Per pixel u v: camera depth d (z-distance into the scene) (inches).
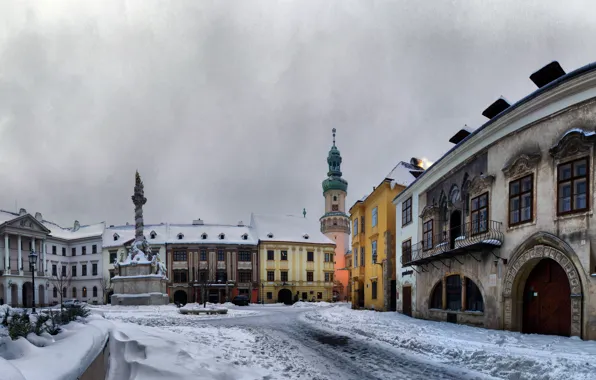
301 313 1348.4
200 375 311.9
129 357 357.4
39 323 375.9
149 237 2810.0
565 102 551.8
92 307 1480.1
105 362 334.0
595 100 514.3
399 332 665.6
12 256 2637.8
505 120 657.6
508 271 638.5
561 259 539.8
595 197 500.1
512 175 642.2
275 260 2844.5
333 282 2960.1
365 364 430.9
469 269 762.2
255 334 691.4
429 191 988.6
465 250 720.3
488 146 716.7
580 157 522.9
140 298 1488.7
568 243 528.7
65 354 222.8
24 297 2674.7
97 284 2908.5
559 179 550.3
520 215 621.3
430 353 488.4
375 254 1369.3
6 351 220.5
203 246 2763.3
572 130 530.0
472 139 753.6
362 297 1593.3
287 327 827.4
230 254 2790.4
